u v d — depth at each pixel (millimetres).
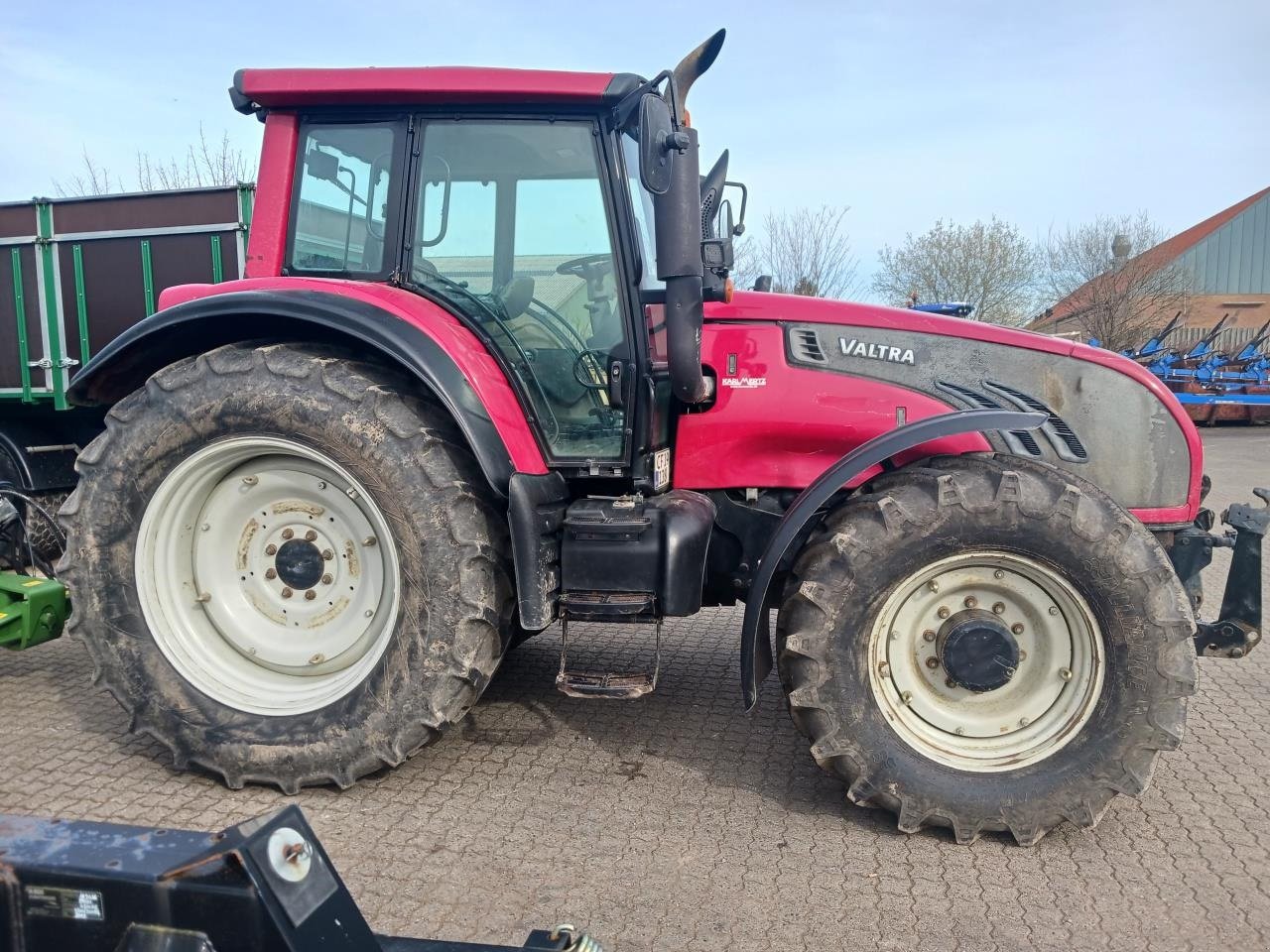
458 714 2879
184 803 2850
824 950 2162
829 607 2648
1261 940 2213
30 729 3404
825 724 2670
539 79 2916
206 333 3098
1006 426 2666
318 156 3150
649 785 3006
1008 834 2684
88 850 1310
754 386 3275
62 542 4133
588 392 3113
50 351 4797
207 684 3002
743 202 3707
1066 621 2670
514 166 3068
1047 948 2176
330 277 3174
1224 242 32031
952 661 2689
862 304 3322
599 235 3057
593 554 2873
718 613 5141
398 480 2783
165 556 3025
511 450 2898
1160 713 2553
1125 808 2896
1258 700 3898
